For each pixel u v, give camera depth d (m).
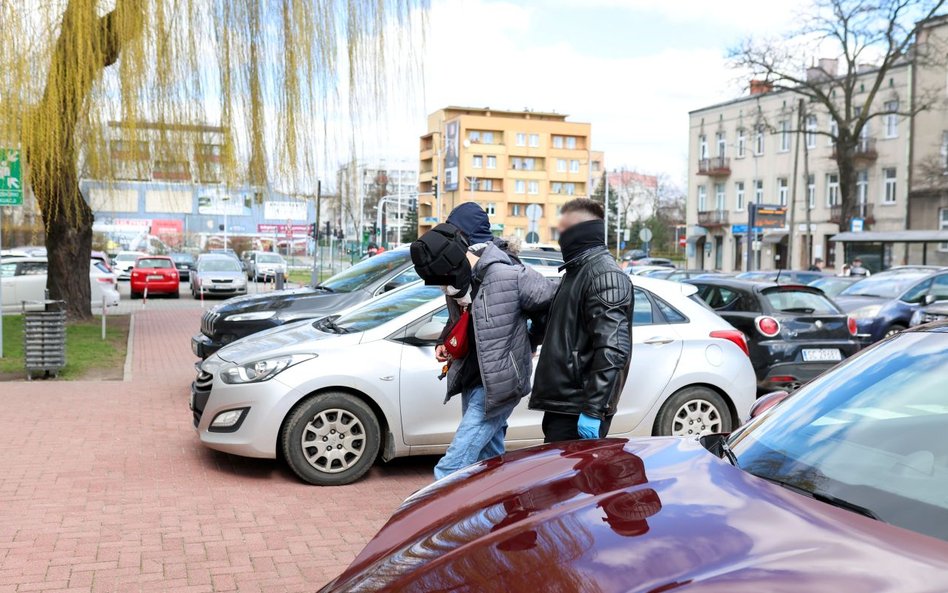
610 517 2.18
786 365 9.31
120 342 15.01
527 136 112.06
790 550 1.87
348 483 6.04
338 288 9.48
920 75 44.91
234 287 31.75
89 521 5.10
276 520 5.20
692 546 1.93
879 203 48.22
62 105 11.86
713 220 62.25
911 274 16.41
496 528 2.27
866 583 1.69
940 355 2.82
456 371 4.55
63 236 16.97
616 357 3.80
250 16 12.48
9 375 11.05
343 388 6.05
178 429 7.82
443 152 120.38
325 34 12.66
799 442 2.66
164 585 4.12
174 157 12.58
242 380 5.96
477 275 4.41
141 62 12.02
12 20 11.44
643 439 3.11
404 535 2.50
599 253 3.97
